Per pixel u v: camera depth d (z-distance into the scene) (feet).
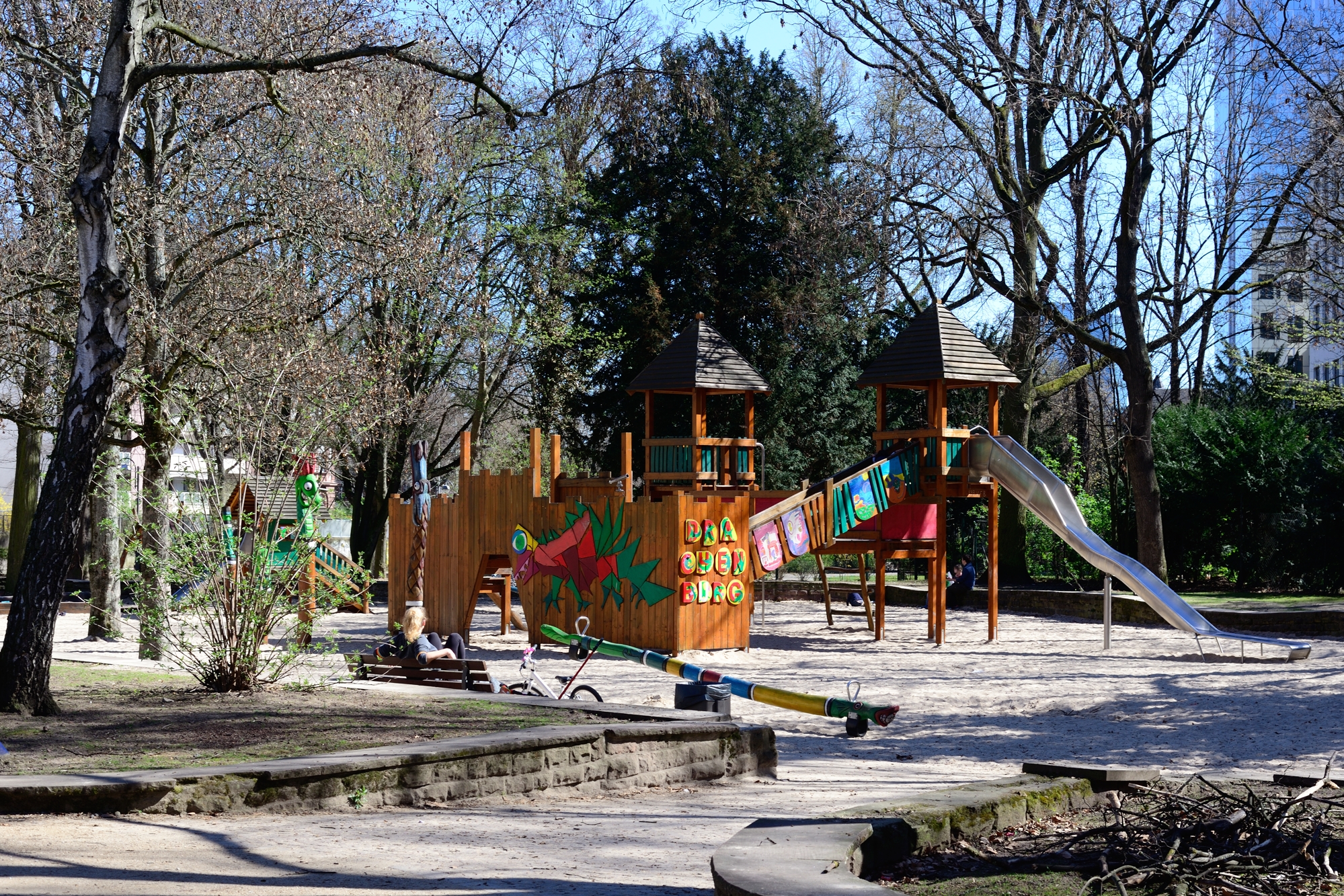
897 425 147.33
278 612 42.32
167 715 35.81
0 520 155.84
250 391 63.41
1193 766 37.06
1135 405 100.07
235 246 69.87
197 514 44.32
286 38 58.95
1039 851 20.40
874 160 118.42
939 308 83.87
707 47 135.03
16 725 33.24
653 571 70.79
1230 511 110.83
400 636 46.78
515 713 36.35
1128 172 98.84
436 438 143.33
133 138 67.05
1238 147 105.50
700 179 134.62
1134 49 96.17
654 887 19.74
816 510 76.02
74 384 36.91
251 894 18.21
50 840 21.53
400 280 81.71
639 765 32.76
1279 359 134.92
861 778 35.58
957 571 124.06
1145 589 72.02
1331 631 81.10
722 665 64.69
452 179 110.83
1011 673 61.41
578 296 134.00
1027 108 100.48
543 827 25.76
